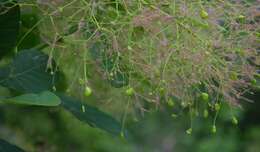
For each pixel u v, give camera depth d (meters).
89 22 0.84
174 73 0.85
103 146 1.75
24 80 0.87
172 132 2.42
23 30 0.92
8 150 0.88
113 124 0.90
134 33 0.85
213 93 0.88
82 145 1.55
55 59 0.91
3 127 1.48
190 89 0.87
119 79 0.85
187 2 0.85
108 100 0.96
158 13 0.83
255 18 0.89
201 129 2.41
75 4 0.84
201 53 0.85
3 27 0.86
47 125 1.44
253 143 2.47
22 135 1.46
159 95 0.87
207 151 2.38
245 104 2.46
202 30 0.86
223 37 0.87
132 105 0.97
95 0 0.84
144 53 0.84
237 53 0.87
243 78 0.88
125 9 0.84
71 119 1.38
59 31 0.85
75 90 1.00
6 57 0.93
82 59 0.85
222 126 2.42
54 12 0.83
